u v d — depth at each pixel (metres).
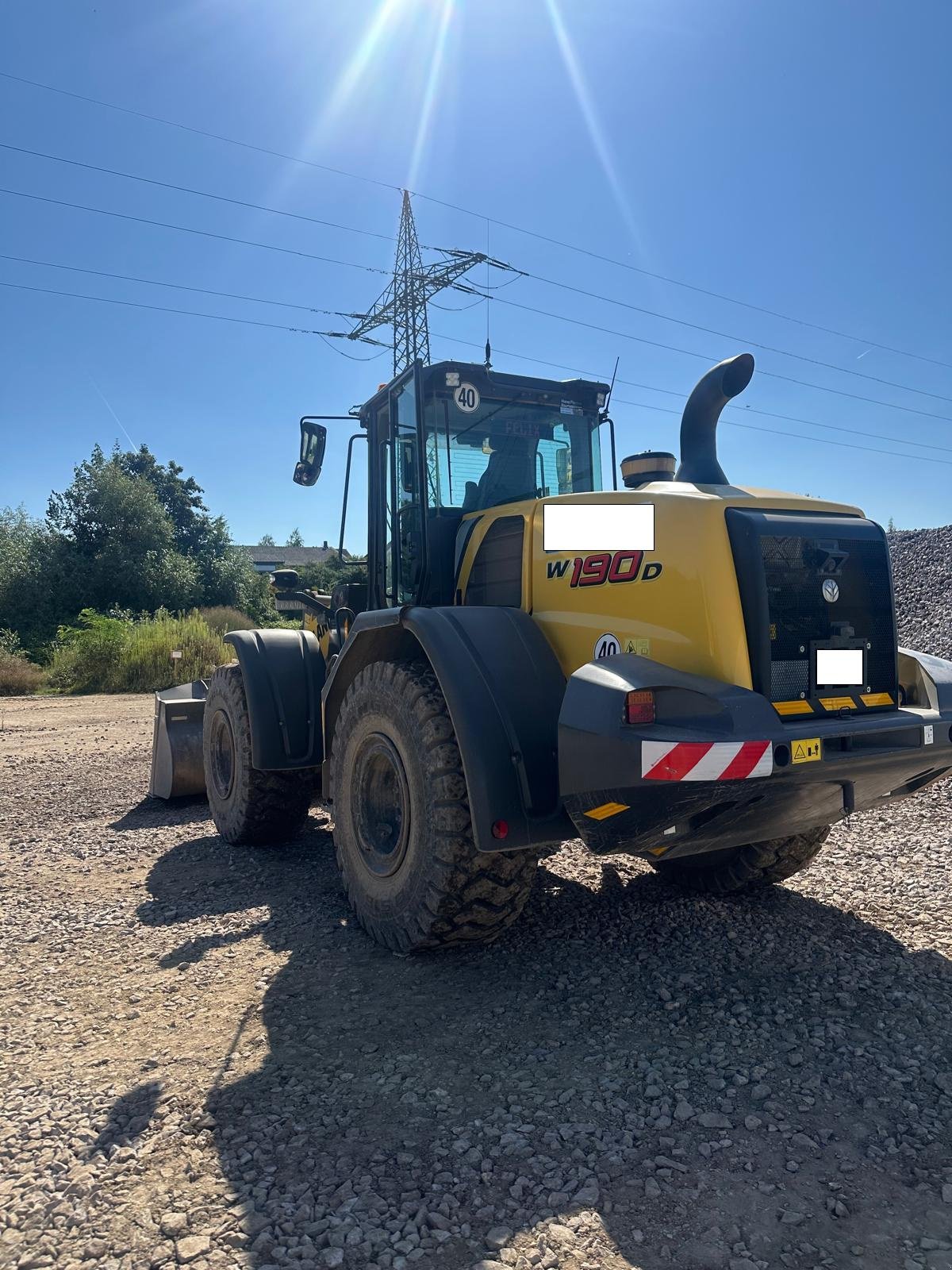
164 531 27.00
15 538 26.78
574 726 2.81
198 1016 3.04
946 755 3.13
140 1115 2.43
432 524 4.32
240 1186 2.12
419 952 3.45
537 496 4.66
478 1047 2.78
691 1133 2.30
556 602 3.50
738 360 3.54
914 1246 1.88
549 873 4.51
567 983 3.23
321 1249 1.91
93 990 3.27
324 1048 2.79
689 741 2.57
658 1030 2.86
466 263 24.39
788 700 2.95
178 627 18.95
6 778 7.75
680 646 2.99
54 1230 1.98
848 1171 2.13
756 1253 1.87
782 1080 2.54
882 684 3.18
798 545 3.02
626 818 2.73
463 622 3.34
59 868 4.91
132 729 11.34
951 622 10.12
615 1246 1.90
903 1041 2.75
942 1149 2.21
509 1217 2.00
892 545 14.19
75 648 18.58
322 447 5.25
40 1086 2.60
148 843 5.43
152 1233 1.96
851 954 3.41
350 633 3.93
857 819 5.33
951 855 4.53
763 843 3.81
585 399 4.80
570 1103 2.45
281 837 5.34
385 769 3.64
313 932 3.80
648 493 3.23
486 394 4.55
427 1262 1.86
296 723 4.92
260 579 30.77
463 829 3.16
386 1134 2.32
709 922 3.78
